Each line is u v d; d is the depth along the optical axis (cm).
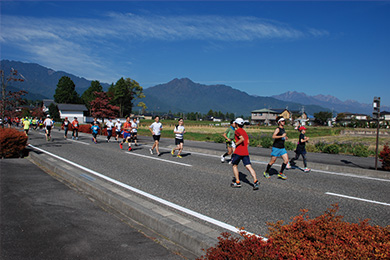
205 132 4584
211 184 759
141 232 438
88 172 904
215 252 283
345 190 719
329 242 270
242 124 724
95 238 405
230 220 492
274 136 826
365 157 1473
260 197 639
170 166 1037
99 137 2519
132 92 9569
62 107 8175
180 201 603
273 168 1045
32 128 3931
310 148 1856
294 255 248
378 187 762
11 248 362
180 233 400
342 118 11850
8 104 1498
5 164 984
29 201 566
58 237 402
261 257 257
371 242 270
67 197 609
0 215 477
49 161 984
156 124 1328
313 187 745
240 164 1116
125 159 1192
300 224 323
